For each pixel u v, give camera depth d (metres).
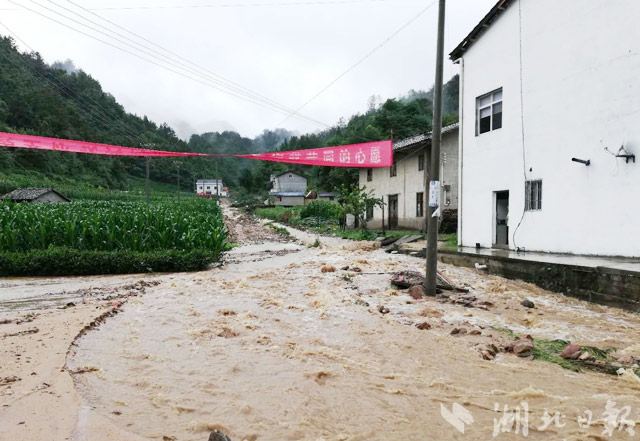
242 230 31.16
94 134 76.69
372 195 27.52
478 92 14.11
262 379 4.08
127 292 8.60
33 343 4.86
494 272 10.68
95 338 5.31
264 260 14.91
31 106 68.69
